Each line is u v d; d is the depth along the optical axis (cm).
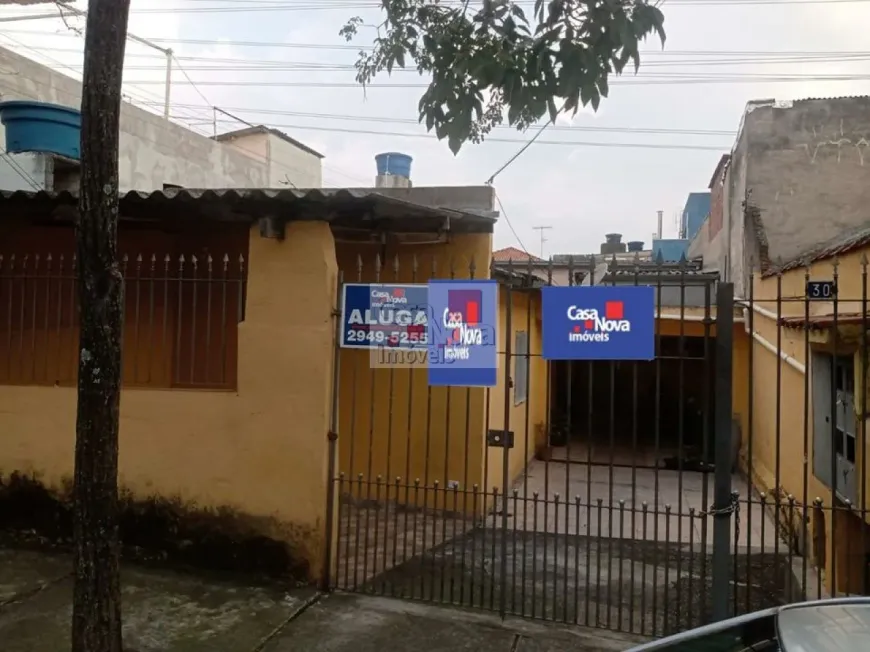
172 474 546
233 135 1752
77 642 342
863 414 496
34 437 580
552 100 331
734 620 229
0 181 823
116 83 342
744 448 1145
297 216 528
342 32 393
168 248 748
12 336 712
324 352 519
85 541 343
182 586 503
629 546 679
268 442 527
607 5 307
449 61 349
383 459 779
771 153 1202
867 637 198
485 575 567
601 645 429
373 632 439
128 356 746
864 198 1170
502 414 884
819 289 685
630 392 1504
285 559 520
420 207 547
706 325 432
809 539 658
